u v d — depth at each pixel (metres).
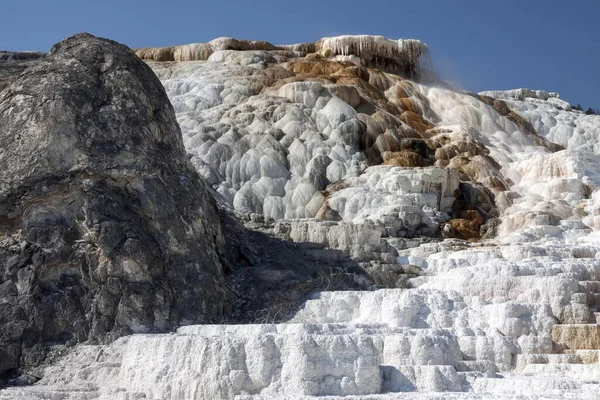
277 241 18.72
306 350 12.16
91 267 15.22
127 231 15.44
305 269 17.69
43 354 14.55
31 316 14.77
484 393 11.97
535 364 13.13
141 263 15.29
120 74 16.70
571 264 15.80
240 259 17.97
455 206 22.53
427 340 12.74
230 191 22.25
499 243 20.12
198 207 16.58
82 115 15.96
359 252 18.39
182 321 15.41
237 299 16.58
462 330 13.91
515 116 31.08
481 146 26.52
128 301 15.08
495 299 15.22
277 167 23.06
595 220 22.12
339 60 30.67
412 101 28.45
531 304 14.30
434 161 25.12
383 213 21.06
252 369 12.26
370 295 15.16
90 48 16.91
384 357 12.81
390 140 24.94
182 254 15.95
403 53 31.48
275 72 28.09
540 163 25.06
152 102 16.94
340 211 21.78
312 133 24.28
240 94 26.44
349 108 25.38
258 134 23.86
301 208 22.20
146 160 16.17
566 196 23.70
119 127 16.17
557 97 35.22
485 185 24.05
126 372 13.22
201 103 25.98
